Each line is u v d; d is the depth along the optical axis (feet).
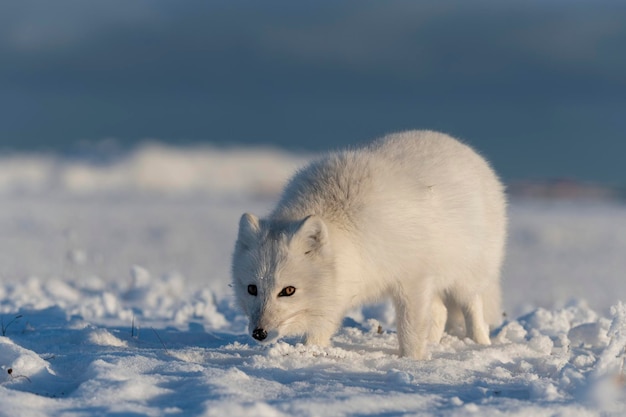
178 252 140.15
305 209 34.45
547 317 47.52
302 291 32.53
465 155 40.14
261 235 33.09
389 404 23.50
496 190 41.68
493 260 40.70
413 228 34.24
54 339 37.04
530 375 29.35
